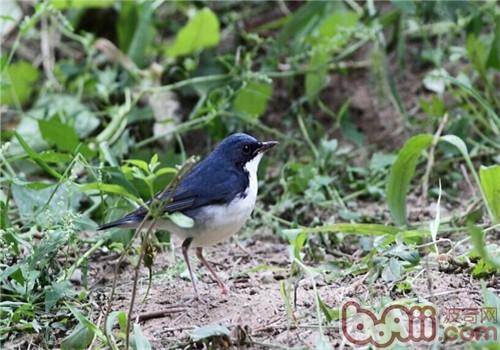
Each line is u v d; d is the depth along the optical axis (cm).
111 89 1480
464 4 1321
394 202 1080
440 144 1337
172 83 1505
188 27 1462
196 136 1462
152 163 1028
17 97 1530
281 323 881
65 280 978
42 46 1586
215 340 832
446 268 970
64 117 1430
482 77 1368
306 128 1441
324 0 1429
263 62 1485
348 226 950
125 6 1529
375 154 1341
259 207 1288
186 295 991
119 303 981
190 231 1000
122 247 1073
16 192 1076
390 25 1529
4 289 985
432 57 1419
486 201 978
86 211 1162
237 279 1040
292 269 909
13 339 920
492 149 1335
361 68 1539
